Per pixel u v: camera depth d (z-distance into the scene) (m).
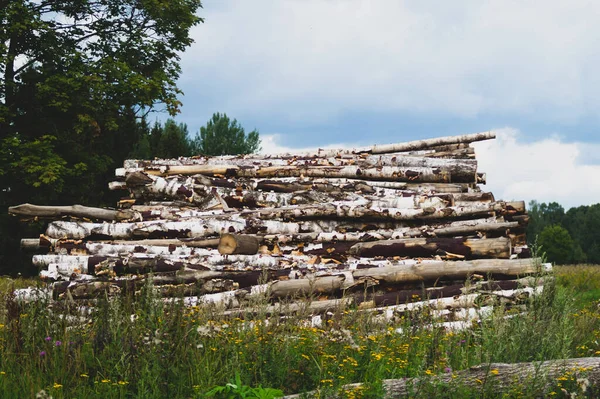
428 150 12.47
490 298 7.10
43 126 22.36
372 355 5.12
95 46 23.56
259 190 10.06
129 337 5.04
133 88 21.77
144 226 8.66
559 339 5.47
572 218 112.88
